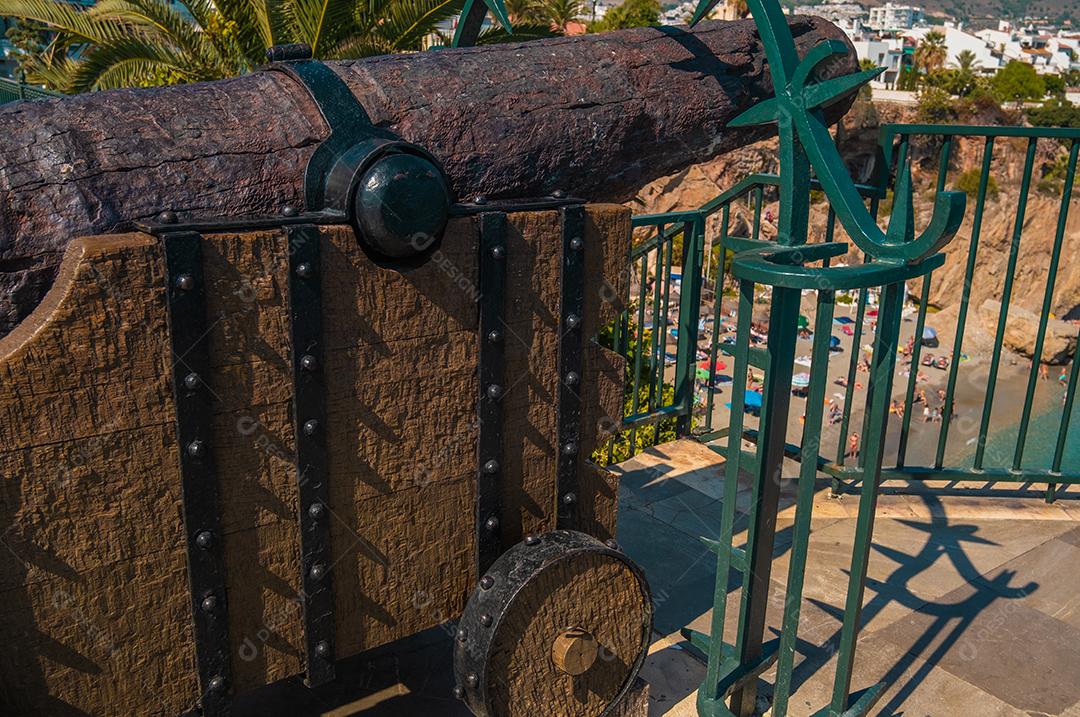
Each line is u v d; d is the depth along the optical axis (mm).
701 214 3449
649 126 2527
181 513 1673
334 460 1832
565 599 2070
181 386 1596
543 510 2213
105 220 1691
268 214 1852
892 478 3582
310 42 8109
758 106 1957
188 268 1560
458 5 8258
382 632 2021
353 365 1807
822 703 2471
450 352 1944
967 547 3293
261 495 1756
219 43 8562
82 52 9227
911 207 1909
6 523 1490
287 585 1847
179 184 1774
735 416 2043
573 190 2465
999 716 2432
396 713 2379
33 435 1482
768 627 2797
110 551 1607
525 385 2080
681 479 3785
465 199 2215
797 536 2045
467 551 2117
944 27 101500
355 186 1721
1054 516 3537
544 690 2105
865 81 1758
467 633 2000
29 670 1575
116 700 1688
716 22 2828
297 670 1913
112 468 1575
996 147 36062
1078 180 35281
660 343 3934
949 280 32938
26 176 1656
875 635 2768
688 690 2512
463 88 2219
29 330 1467
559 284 2070
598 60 2496
